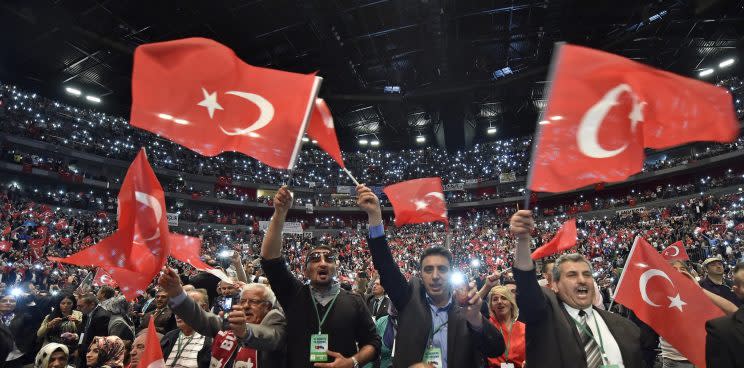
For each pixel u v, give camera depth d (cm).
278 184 4319
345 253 2958
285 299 330
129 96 3338
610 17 2817
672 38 2973
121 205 279
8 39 2514
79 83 3061
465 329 294
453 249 2978
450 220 4288
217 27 2727
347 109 3991
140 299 838
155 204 287
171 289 286
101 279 648
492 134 4672
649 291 351
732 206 2552
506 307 438
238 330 275
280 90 305
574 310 299
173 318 519
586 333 288
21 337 573
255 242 3381
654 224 2700
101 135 3356
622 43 3009
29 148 2925
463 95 3691
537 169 249
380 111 4050
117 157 3375
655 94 254
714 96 251
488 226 3666
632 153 246
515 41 3191
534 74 3369
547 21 2888
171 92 283
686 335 333
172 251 456
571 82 254
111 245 272
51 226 2239
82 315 631
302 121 299
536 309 274
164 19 2544
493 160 4434
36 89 3012
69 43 2598
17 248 1878
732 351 243
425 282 314
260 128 297
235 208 4131
